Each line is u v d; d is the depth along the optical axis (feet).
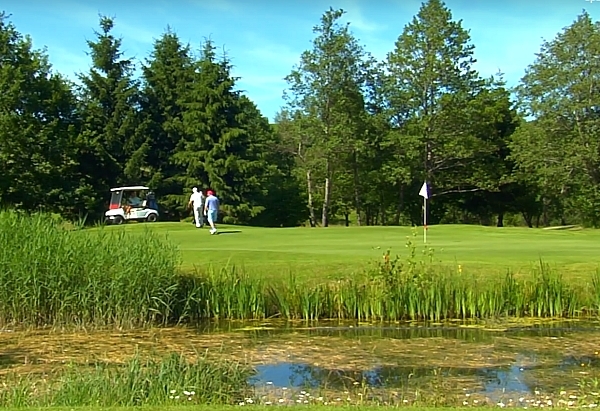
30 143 153.58
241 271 53.47
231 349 40.50
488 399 29.91
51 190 155.63
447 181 182.80
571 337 43.32
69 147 160.04
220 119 177.58
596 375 34.24
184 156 177.06
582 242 82.94
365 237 88.43
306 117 173.17
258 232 96.12
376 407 22.54
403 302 49.44
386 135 178.09
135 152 175.63
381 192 196.75
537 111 163.43
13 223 50.47
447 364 36.70
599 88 161.27
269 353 39.32
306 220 207.21
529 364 36.58
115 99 178.81
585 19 163.94
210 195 90.94
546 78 162.91
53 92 165.07
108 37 180.86
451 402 29.27
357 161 181.27
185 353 39.34
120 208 144.56
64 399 26.96
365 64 177.06
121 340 43.29
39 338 43.88
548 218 213.25
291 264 55.21
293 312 49.96
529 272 52.90
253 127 191.21
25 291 47.11
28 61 164.96
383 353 39.24
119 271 47.96
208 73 178.29
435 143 176.04
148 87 186.29
